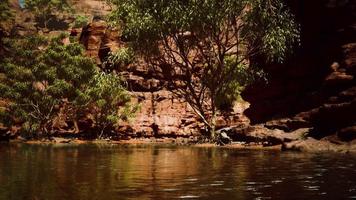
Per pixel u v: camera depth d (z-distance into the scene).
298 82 25.58
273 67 27.77
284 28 25.38
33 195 5.89
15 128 41.81
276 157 13.98
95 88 41.69
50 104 41.50
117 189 6.52
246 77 29.14
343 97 19.53
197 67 44.97
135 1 27.16
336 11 22.41
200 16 25.94
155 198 5.68
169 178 8.05
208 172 9.21
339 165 10.79
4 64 43.28
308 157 13.85
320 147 17.95
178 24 26.28
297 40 25.48
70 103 43.97
